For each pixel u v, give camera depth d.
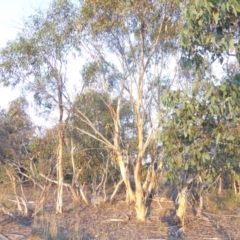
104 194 20.52
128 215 17.73
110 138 20.34
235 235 14.75
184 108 5.03
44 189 17.22
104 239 13.64
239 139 5.05
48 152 18.08
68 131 19.05
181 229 15.27
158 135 5.39
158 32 15.75
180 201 16.27
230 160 5.60
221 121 5.00
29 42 16.50
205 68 5.35
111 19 15.57
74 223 15.79
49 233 13.12
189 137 5.11
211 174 5.89
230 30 4.81
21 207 17.55
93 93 18.30
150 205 19.08
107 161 20.58
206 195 18.42
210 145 5.16
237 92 4.72
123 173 18.62
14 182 17.31
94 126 18.55
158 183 18.48
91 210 18.83
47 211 18.05
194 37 4.87
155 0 14.92
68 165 20.20
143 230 15.38
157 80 16.81
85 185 22.38
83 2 15.82
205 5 4.55
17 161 17.11
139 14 15.27
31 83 17.30
